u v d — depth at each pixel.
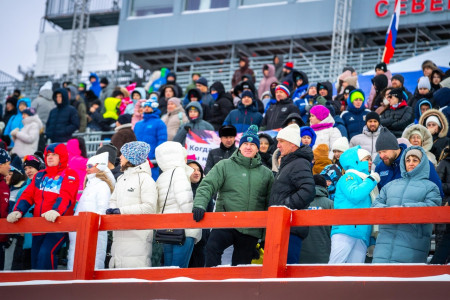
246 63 20.08
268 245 8.06
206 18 30.28
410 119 12.90
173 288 8.20
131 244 9.34
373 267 7.68
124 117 15.02
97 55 32.06
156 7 31.62
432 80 14.75
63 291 8.73
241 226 8.28
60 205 9.95
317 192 9.56
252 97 14.34
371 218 7.75
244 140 9.19
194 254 10.19
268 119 14.21
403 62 20.62
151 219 8.79
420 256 8.12
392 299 7.22
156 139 13.80
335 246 8.77
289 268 8.05
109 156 10.98
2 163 11.05
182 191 9.46
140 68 32.56
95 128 19.00
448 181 10.04
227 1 30.16
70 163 12.95
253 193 9.11
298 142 9.10
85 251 8.95
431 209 7.50
